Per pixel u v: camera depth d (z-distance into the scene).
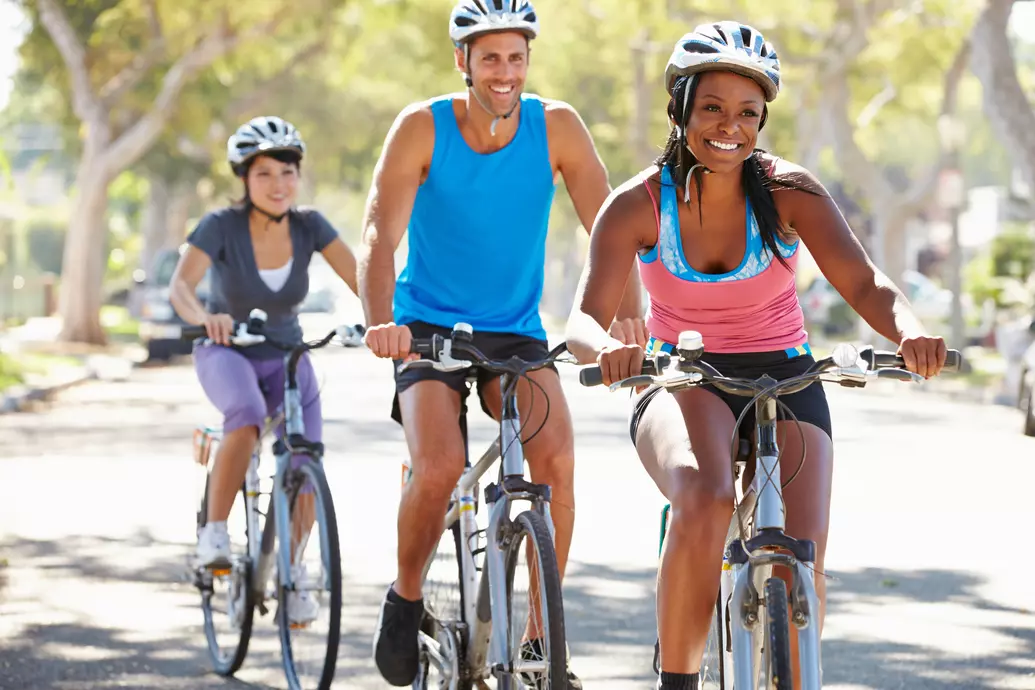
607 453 29.28
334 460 27.52
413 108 10.80
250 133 13.77
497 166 10.76
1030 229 75.38
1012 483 24.64
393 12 74.44
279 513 12.56
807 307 85.38
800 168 9.27
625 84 95.69
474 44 10.45
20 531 20.31
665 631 8.48
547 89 95.81
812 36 67.81
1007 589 16.50
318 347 12.65
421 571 11.02
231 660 13.10
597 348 8.48
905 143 139.88
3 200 94.56
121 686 12.71
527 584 9.59
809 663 7.69
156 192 108.50
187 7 68.06
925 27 67.62
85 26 72.06
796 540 7.99
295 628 12.35
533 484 9.84
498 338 10.88
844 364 8.01
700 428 8.80
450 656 10.46
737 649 7.87
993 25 49.00
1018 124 48.72
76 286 71.12
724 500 8.43
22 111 134.25
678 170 9.12
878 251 69.62
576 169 10.99
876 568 17.67
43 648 13.97
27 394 42.47
